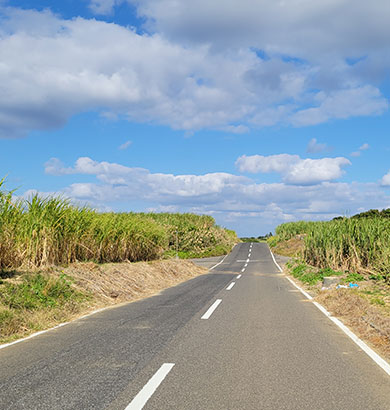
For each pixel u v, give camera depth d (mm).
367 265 16391
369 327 7188
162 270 17906
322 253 19656
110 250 16406
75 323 7652
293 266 23812
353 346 6012
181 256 37906
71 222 12906
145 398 3875
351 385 4301
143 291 13156
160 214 51875
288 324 7672
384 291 11219
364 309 8641
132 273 14750
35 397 3885
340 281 13914
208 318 8211
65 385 4219
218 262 32969
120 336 6535
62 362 5059
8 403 3736
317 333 6895
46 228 11539
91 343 6059
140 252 19453
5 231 10266
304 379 4484
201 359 5234
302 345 6047
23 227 10969
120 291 11922
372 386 4277
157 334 6699
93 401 3795
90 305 9727
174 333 6781
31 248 10961
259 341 6270
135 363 5027
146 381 4355
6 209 10133
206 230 46656
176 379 4438
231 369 4824
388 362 5203
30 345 5934
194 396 3943
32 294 8820
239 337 6523
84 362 5059
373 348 5938
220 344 6043
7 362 5051
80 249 14289
